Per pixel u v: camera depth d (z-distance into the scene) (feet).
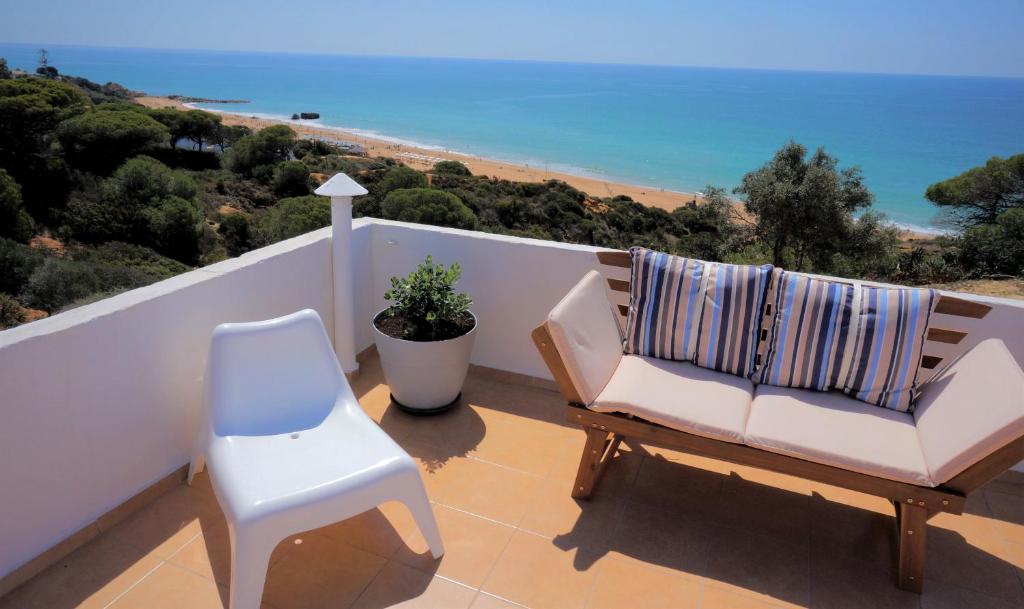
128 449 6.89
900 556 6.03
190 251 83.61
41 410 5.91
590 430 7.12
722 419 6.42
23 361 5.68
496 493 7.50
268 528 5.29
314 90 422.00
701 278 7.59
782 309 7.25
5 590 5.76
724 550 6.64
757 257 47.78
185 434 7.63
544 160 168.66
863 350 6.85
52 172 90.84
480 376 10.62
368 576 6.13
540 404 9.73
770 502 7.48
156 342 7.03
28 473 5.88
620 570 6.32
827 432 6.23
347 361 10.14
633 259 8.05
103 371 6.47
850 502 7.52
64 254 73.92
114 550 6.39
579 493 7.38
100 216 81.56
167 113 132.16
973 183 74.43
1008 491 7.84
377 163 136.77
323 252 9.76
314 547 6.51
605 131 222.48
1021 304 7.71
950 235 66.03
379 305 11.30
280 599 5.81
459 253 10.26
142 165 90.53
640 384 7.04
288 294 9.14
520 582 6.12
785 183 46.70
